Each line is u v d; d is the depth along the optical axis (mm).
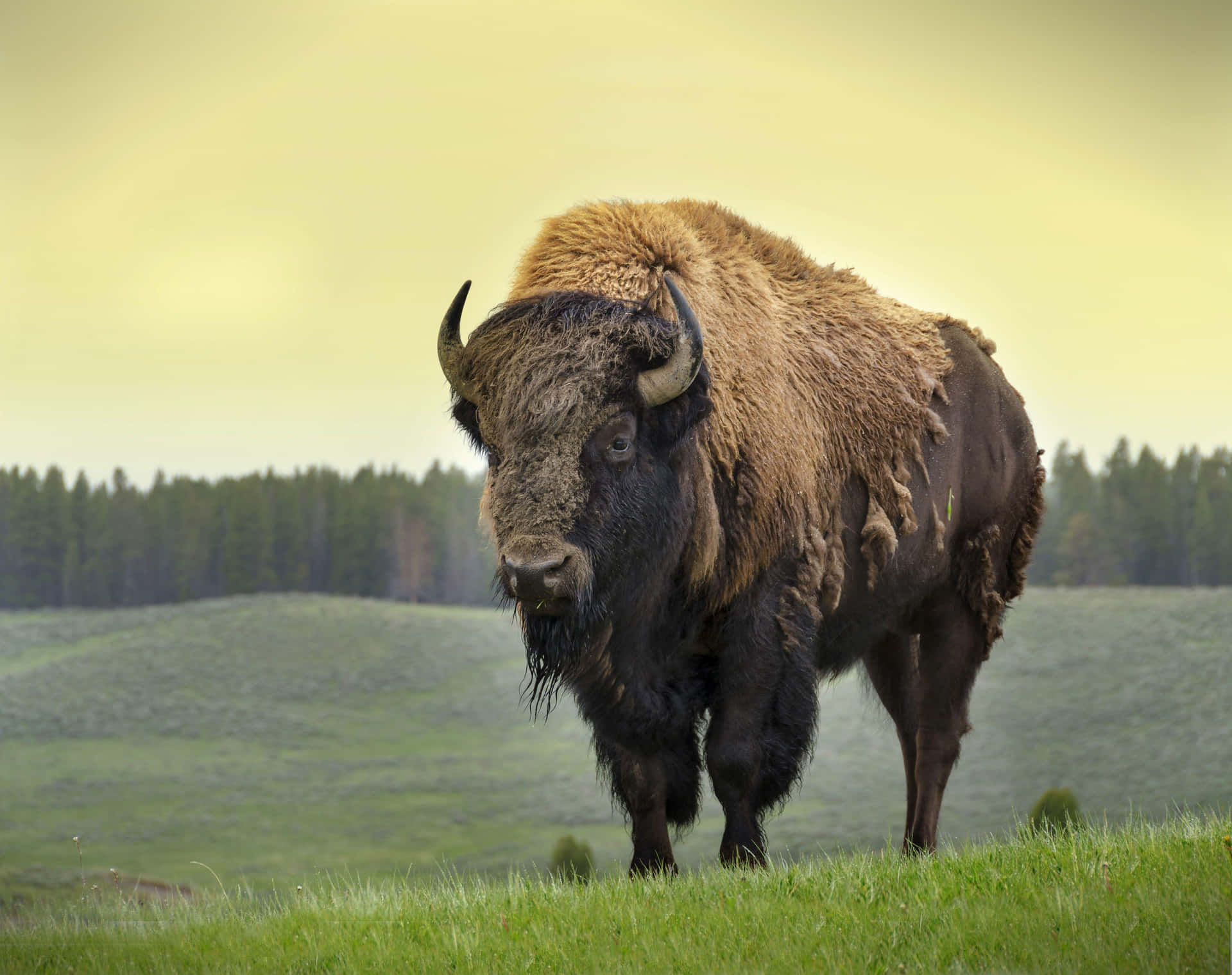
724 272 26547
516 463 21094
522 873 24500
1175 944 14969
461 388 22453
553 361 21422
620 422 21547
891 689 31578
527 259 25562
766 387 25438
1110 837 22000
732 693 24516
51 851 187250
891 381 28641
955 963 15125
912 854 24875
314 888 25500
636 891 20391
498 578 22578
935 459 29062
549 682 23641
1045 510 32250
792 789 25031
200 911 23547
